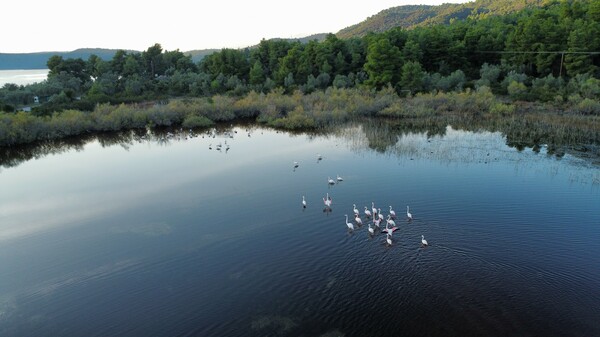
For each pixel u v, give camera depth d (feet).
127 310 101.71
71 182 202.39
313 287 107.14
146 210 163.12
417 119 310.04
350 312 96.94
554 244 123.85
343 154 230.68
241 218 151.33
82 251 131.75
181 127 327.06
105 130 313.12
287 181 190.29
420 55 447.42
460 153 221.05
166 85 491.72
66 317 100.32
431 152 224.94
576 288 102.58
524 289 102.68
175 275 115.85
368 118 323.16
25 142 279.90
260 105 362.74
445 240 127.54
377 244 126.93
